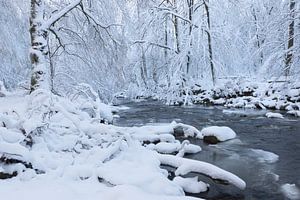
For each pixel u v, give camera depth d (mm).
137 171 5293
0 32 14461
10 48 14734
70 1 14891
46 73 11633
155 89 25625
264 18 23688
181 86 21641
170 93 21609
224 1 24578
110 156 6098
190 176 6516
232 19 24531
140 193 4094
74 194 4270
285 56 16891
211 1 24281
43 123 6254
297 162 7820
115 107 18953
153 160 6219
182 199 4008
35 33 11688
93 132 6852
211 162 7906
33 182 4789
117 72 16062
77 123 6789
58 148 6250
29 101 7371
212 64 21875
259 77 20031
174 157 6488
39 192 4324
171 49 23625
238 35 24297
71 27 15055
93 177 5008
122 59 15930
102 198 4102
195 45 22297
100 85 15898
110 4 15961
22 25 15188
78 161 5641
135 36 23906
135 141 7512
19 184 4684
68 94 13414
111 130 6766
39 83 11391
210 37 22156
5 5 14469
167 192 4809
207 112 16875
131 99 25750
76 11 14875
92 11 15078
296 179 6637
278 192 5961
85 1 15086
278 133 11195
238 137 10664
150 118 15242
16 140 5613
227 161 7980
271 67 17406
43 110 7191
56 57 14836
